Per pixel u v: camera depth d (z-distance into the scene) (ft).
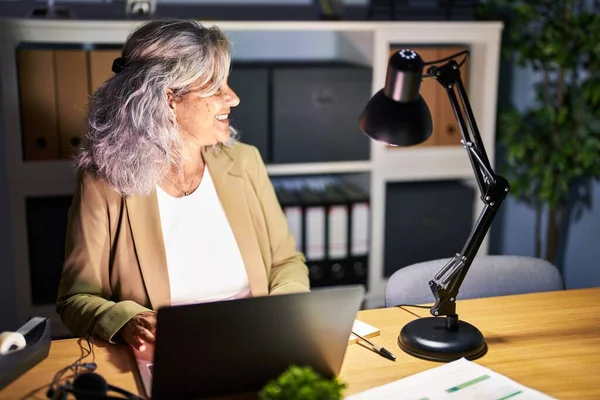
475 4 10.07
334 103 9.52
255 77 9.22
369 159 9.84
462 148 10.08
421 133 5.01
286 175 10.64
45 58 8.66
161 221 6.26
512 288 6.64
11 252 10.00
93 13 9.41
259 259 6.45
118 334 5.41
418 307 5.94
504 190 4.96
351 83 9.52
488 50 9.75
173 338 4.19
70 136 8.89
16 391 4.60
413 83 4.93
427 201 10.13
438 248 10.32
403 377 4.77
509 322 5.65
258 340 4.39
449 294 5.16
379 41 9.34
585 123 10.10
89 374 4.43
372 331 5.39
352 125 9.66
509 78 11.23
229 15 10.14
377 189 9.87
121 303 5.50
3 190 9.83
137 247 6.04
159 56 5.94
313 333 4.48
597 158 10.02
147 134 5.93
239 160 6.65
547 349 5.19
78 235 6.04
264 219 6.71
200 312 4.18
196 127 6.16
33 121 8.78
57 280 9.23
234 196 6.49
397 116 4.99
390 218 10.08
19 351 4.75
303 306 4.38
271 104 9.37
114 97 6.00
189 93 6.02
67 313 5.72
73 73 8.75
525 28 10.55
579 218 10.76
